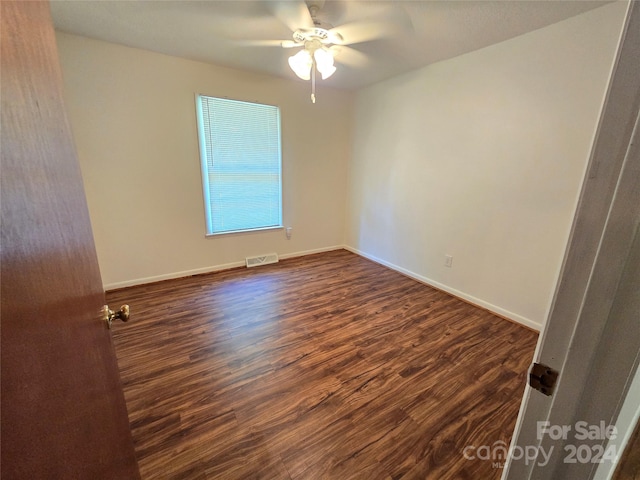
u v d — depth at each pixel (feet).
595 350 1.31
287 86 10.92
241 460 3.99
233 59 8.89
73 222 2.08
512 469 1.82
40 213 1.54
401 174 10.71
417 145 9.90
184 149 9.55
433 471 3.89
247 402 4.95
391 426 4.54
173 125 9.19
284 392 5.18
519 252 7.52
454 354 6.32
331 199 13.39
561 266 1.36
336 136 12.68
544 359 1.51
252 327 7.29
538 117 6.73
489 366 5.95
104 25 6.76
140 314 7.84
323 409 4.83
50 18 1.97
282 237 12.51
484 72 7.63
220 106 9.82
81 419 1.84
